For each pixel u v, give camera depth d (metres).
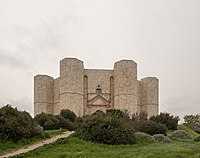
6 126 27.38
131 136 26.95
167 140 29.38
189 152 19.67
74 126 42.22
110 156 19.83
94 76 76.00
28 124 30.00
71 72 72.19
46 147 23.58
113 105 75.19
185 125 54.78
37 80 77.94
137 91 77.31
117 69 75.12
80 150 22.36
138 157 18.80
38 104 76.94
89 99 74.00
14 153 23.39
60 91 72.81
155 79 80.94
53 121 41.06
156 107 80.06
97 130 26.78
